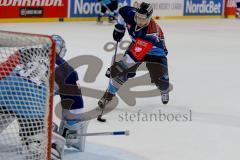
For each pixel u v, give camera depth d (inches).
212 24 1406.3
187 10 1489.9
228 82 610.9
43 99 266.2
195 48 907.4
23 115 272.5
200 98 514.3
